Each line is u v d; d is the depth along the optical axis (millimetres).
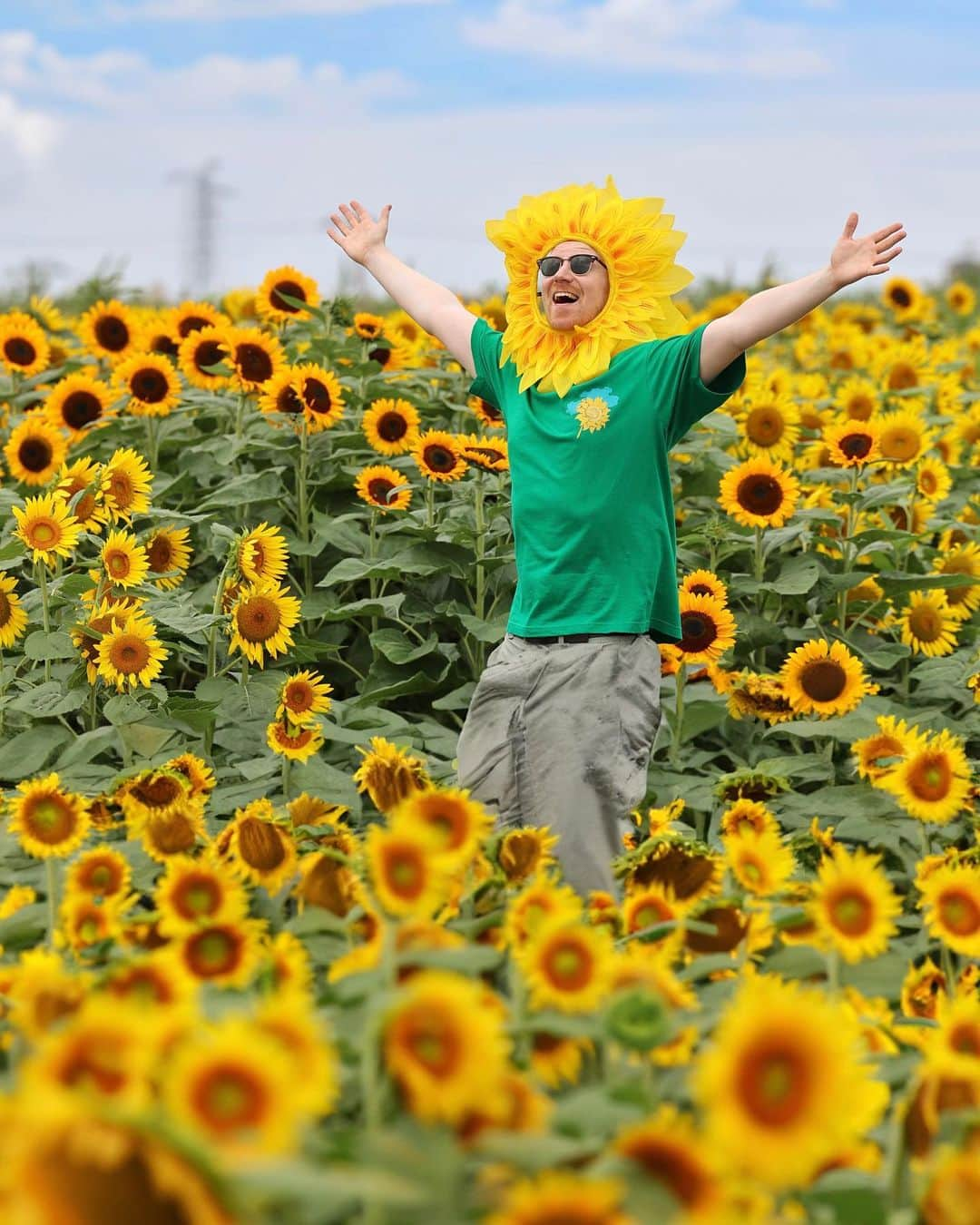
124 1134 2414
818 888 4344
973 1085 3432
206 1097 2807
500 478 9086
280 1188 2379
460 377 10750
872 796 6613
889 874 6129
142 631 6945
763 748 8406
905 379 12758
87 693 7383
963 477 11555
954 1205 2984
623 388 6270
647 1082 3650
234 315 13531
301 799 5707
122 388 9922
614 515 6227
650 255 6309
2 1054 3910
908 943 5492
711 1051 3193
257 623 7406
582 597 6270
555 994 3715
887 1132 3674
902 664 9211
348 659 9141
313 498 9742
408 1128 3125
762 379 13016
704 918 4574
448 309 7215
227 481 9891
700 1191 2854
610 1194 2676
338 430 10156
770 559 9609
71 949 4645
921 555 10055
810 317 17516
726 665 8922
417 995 3141
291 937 4461
